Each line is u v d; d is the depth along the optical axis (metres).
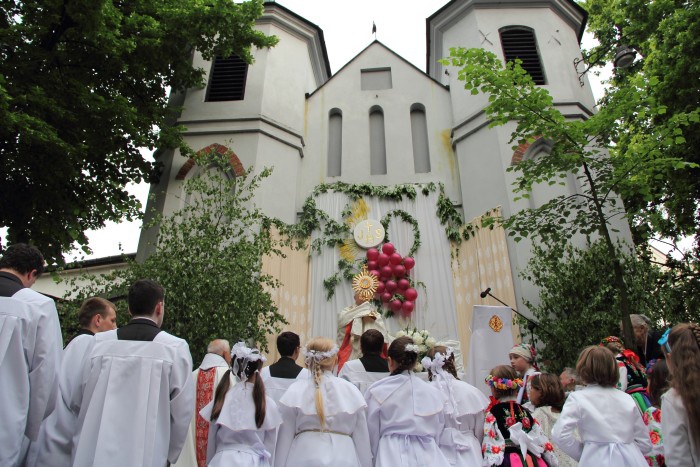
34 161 10.80
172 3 13.52
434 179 15.48
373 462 4.37
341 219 14.70
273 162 15.13
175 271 10.09
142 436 3.48
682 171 14.49
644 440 4.00
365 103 17.06
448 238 14.16
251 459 3.87
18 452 3.31
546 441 4.48
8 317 3.42
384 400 4.34
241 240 11.35
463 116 15.88
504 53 16.39
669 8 15.41
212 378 5.95
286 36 17.83
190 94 16.17
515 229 10.32
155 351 3.74
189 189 12.03
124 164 13.73
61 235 11.81
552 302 11.15
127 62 12.74
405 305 13.14
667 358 3.57
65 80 11.17
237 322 10.32
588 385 4.25
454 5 17.59
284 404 4.09
